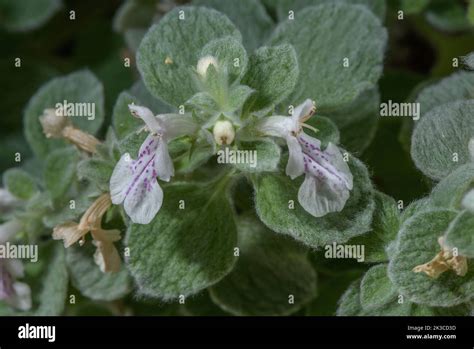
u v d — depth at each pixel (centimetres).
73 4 21
